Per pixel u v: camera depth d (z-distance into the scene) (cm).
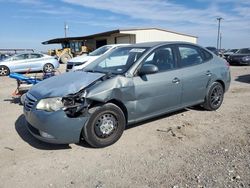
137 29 3030
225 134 499
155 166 384
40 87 475
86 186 340
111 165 391
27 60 1775
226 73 655
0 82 1321
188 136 493
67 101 420
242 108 671
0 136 506
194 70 575
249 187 324
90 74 503
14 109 705
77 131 424
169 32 3228
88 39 3847
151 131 517
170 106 539
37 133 436
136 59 498
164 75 518
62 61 2991
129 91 466
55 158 416
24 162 404
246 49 2291
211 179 344
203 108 654
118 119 460
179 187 329
